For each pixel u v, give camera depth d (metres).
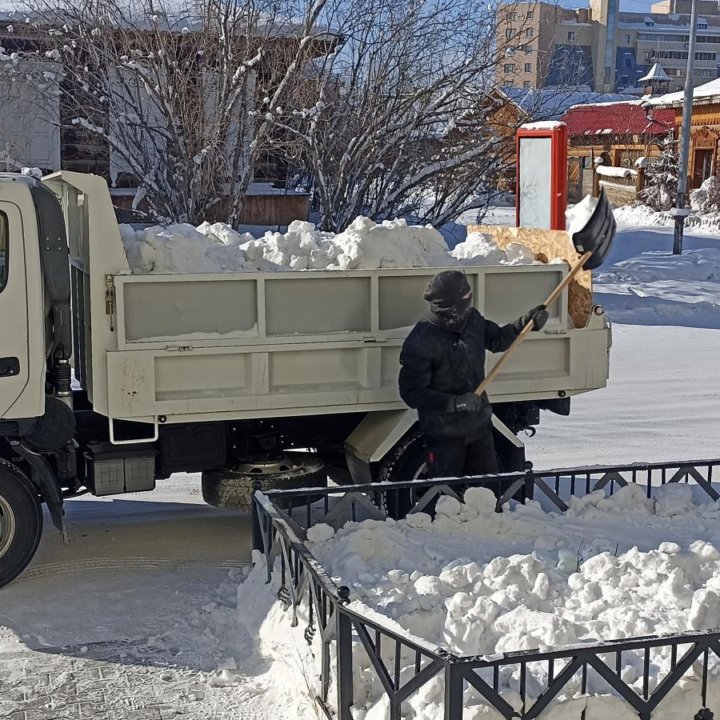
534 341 7.03
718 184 32.81
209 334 6.19
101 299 5.98
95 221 5.93
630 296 19.34
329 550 5.78
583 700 3.86
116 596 5.79
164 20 16.61
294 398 6.42
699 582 5.42
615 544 5.98
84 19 16.44
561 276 7.08
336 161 17.41
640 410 10.98
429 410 6.22
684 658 3.77
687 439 9.70
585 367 7.14
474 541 6.07
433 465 6.45
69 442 6.14
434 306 6.15
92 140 18.33
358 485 5.94
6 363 5.75
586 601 5.04
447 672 3.48
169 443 6.50
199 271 6.34
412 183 17.62
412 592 5.12
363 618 3.85
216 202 16.25
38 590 5.88
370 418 6.90
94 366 6.02
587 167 43.81
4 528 5.80
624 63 108.62
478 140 17.78
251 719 4.41
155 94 15.93
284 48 16.77
